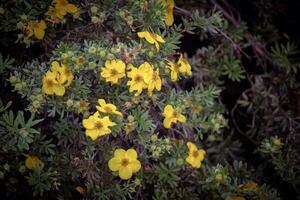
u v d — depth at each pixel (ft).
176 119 2.00
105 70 1.85
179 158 2.06
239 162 2.28
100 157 1.97
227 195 2.10
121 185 2.05
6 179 2.10
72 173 1.98
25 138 1.82
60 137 2.00
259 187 2.18
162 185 2.09
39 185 1.95
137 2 2.01
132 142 2.04
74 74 1.96
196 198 2.14
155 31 2.09
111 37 2.05
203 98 2.19
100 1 2.04
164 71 2.01
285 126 2.41
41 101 1.86
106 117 1.80
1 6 2.02
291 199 2.41
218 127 2.20
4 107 2.03
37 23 1.99
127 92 1.95
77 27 2.07
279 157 2.25
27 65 1.95
